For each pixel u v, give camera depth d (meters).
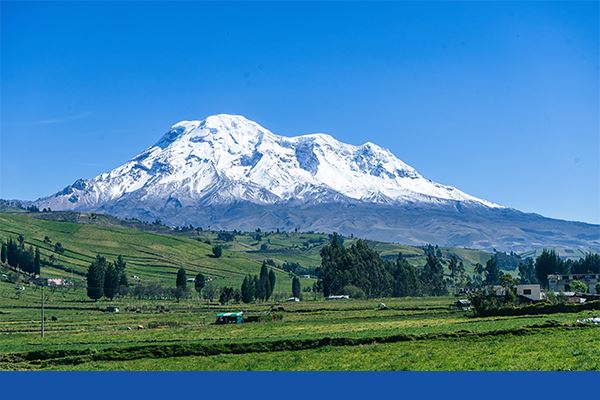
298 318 169.88
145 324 164.75
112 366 92.38
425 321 142.50
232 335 125.56
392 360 87.81
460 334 104.88
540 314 146.75
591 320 116.88
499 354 87.00
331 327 136.25
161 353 100.31
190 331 139.25
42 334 138.25
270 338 109.81
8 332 151.12
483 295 175.12
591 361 78.25
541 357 82.94
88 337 132.00
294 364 89.31
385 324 139.00
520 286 191.38
